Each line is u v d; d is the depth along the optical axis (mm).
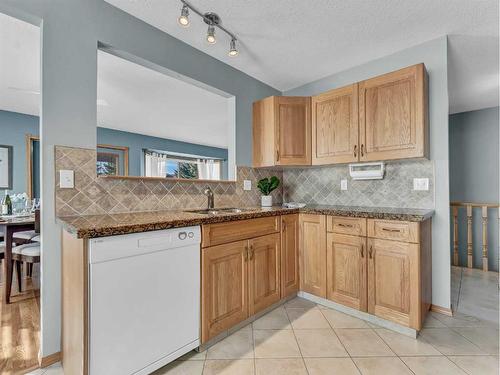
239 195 2682
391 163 2391
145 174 5816
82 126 1617
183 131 5453
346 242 2082
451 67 2631
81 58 1615
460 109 3832
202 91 3232
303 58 2477
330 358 1566
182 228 1487
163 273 1394
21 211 3602
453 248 3695
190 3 1747
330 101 2447
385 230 1873
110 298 1196
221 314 1709
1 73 2680
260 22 1946
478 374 1420
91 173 1658
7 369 1450
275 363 1521
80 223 1282
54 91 1514
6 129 4000
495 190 3662
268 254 2096
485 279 2986
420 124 1950
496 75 2799
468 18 1896
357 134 2260
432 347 1668
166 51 2072
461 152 3939
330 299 2184
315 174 2939
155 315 1360
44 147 1481
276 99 2611
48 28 1494
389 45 2264
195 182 2299
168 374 1429
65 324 1390
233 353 1613
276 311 2162
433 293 2166
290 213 2318
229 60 2512
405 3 1749
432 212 2102
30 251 2412
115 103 3658
